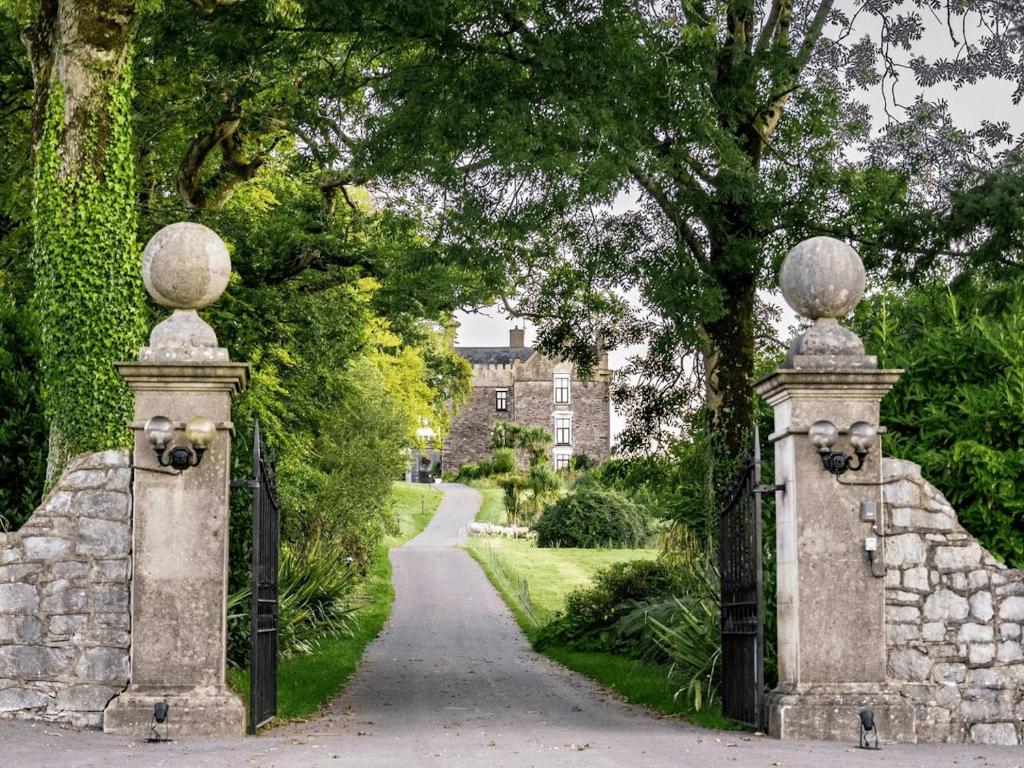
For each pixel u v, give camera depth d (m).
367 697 13.93
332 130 20.62
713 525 16.03
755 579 10.13
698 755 8.76
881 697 9.77
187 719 9.71
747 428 15.96
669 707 12.46
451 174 14.95
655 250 16.11
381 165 15.77
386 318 24.02
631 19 14.55
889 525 10.21
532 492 55.25
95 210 12.66
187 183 21.27
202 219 20.47
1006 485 10.84
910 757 8.79
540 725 11.24
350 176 20.84
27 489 13.27
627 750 9.08
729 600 10.88
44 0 13.57
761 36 17.11
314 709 12.54
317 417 26.09
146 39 17.48
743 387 16.23
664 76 14.56
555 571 34.34
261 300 21.31
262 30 16.62
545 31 15.02
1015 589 10.22
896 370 10.01
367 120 15.97
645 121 14.66
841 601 9.94
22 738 9.16
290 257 21.95
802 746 9.28
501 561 36.19
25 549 10.11
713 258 16.34
